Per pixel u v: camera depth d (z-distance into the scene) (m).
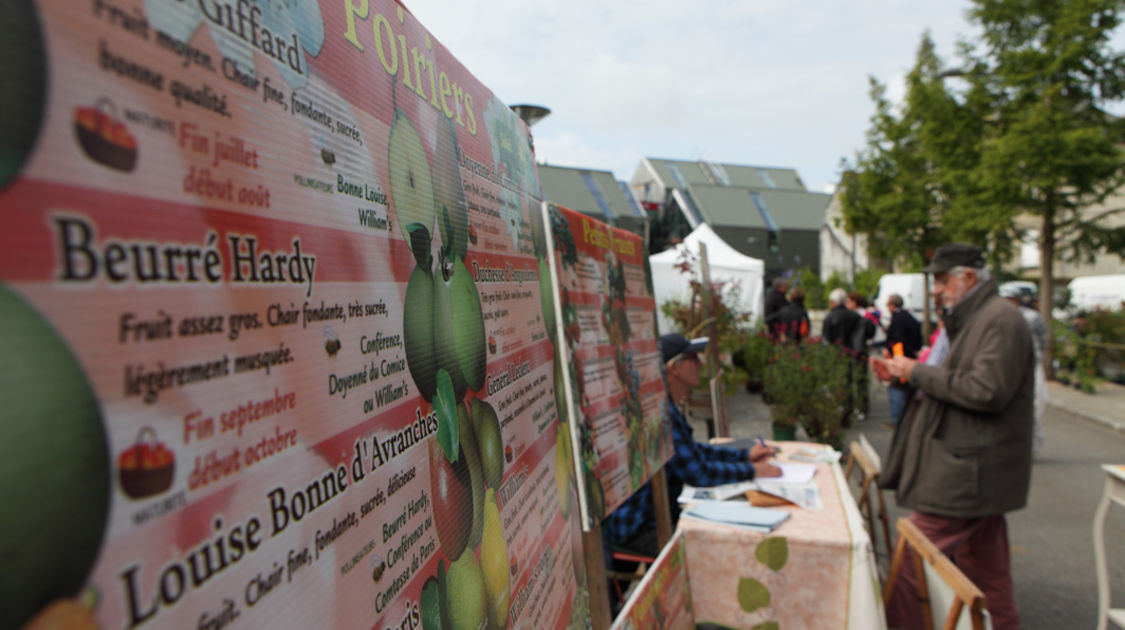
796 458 3.62
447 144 1.13
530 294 1.56
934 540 3.15
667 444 2.72
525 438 1.40
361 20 0.87
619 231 2.53
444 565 0.98
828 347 8.05
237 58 0.62
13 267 0.40
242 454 0.59
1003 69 11.64
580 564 1.74
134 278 0.49
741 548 2.58
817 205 37.91
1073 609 3.86
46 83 0.43
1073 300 15.26
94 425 0.45
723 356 11.39
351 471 0.76
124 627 0.46
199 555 0.54
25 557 0.40
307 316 0.69
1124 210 11.82
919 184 17.38
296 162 0.70
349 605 0.73
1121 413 9.26
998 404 2.91
